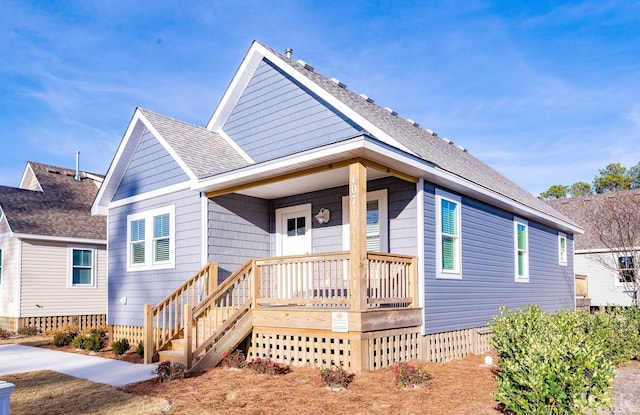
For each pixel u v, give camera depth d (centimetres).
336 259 894
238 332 973
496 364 1048
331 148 864
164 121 1332
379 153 862
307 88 1211
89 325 2012
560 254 1923
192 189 1138
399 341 954
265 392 751
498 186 1456
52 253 1933
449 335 1113
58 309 1925
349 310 863
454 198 1171
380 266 929
